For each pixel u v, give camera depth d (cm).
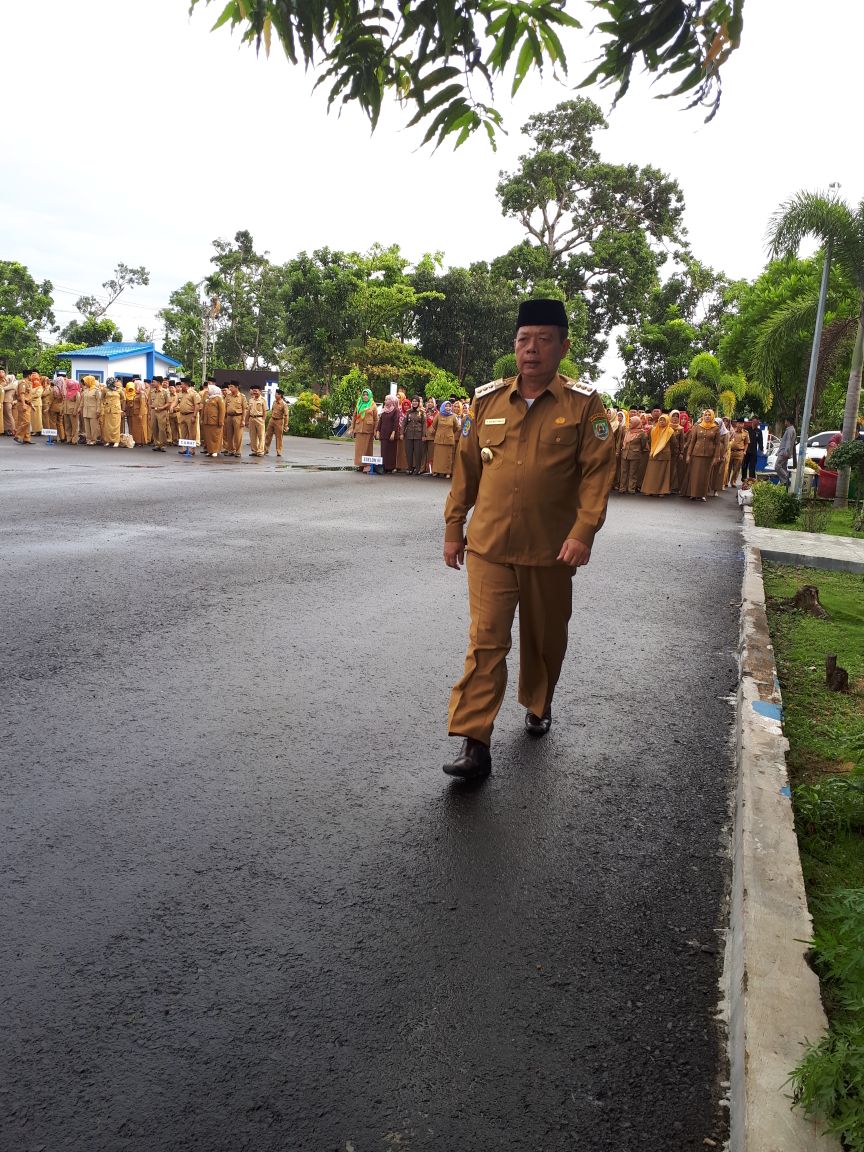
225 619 638
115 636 580
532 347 390
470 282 4569
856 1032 197
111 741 412
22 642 555
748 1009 223
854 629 724
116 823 338
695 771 425
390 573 839
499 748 440
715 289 5200
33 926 272
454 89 214
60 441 2517
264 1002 245
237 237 5947
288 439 3400
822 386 2156
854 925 231
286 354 5369
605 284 5119
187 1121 204
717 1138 208
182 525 1073
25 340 6134
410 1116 209
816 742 455
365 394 2102
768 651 578
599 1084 223
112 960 259
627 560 1008
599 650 622
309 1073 221
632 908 305
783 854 302
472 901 302
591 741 455
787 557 1082
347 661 556
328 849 329
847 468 1872
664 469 1958
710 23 204
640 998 257
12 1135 197
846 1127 176
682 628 701
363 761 409
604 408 396
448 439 1995
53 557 827
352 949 271
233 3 210
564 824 362
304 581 782
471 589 410
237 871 311
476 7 205
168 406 2433
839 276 2109
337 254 4359
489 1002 251
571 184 5166
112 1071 217
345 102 215
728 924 298
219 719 448
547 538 399
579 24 211
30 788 361
